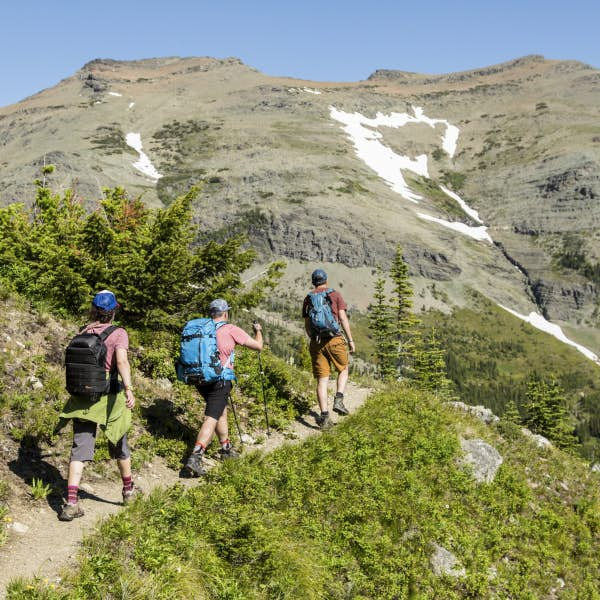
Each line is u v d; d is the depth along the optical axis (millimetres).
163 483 7684
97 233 12203
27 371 8500
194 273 13195
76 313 11438
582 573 9844
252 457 8633
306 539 7223
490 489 10312
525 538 9867
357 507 8203
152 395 10156
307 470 8586
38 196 14734
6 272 12312
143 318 11859
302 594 6223
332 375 15469
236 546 6297
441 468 10016
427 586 7629
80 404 6137
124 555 5391
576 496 12055
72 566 5078
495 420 14695
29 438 7273
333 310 10852
